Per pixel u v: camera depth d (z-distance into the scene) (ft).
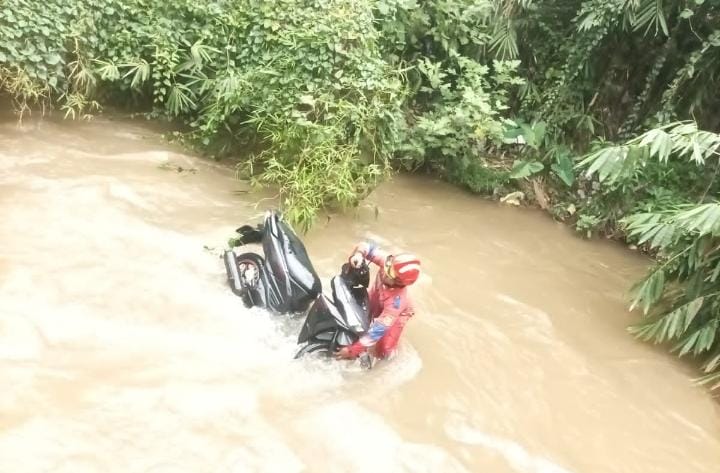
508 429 11.07
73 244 13.08
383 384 11.37
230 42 18.86
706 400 13.26
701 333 14.14
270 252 12.39
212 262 13.53
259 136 18.35
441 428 10.68
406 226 18.35
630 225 15.98
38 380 9.61
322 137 16.39
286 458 9.30
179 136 19.12
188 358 10.75
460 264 16.83
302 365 11.14
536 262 18.11
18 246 12.62
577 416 11.91
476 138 21.44
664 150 13.84
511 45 22.72
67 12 17.90
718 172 19.53
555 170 21.79
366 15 17.98
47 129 18.35
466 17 22.15
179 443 9.11
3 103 18.72
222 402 9.98
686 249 14.40
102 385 9.78
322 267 14.62
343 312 10.93
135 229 14.10
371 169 17.28
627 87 23.08
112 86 20.07
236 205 16.48
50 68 17.97
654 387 13.34
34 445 8.53
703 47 19.69
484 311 14.76
